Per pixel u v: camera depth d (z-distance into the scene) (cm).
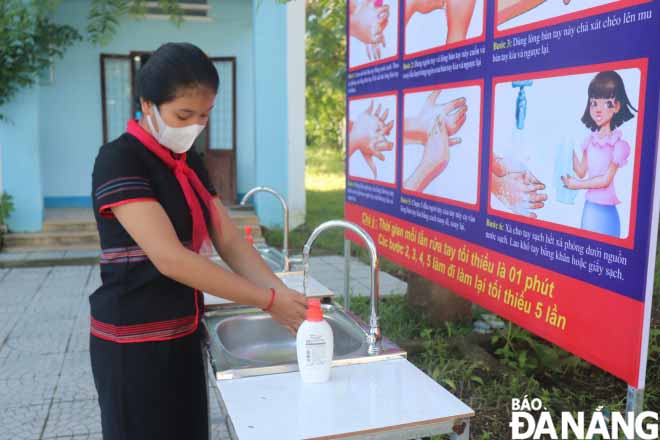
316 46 1007
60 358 388
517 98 219
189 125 158
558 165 198
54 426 299
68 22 868
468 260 257
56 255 716
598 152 181
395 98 321
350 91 380
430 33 281
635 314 168
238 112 933
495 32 231
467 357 355
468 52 251
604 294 180
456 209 265
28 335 432
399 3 310
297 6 814
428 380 167
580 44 187
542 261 208
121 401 165
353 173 382
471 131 251
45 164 892
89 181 910
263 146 841
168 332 167
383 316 427
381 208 344
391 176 329
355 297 496
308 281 267
